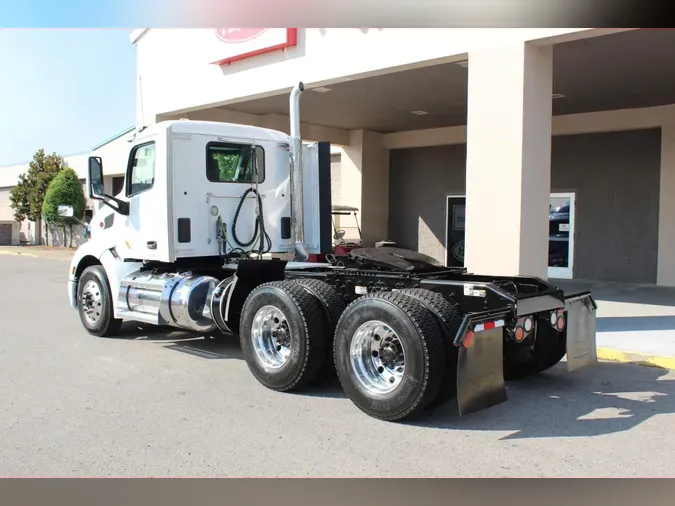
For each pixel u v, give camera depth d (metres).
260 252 7.83
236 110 15.91
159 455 4.41
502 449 4.52
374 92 13.55
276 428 4.96
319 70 11.23
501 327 5.14
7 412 5.34
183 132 7.35
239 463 4.27
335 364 5.50
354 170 19.30
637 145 14.57
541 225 8.95
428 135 18.69
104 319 8.41
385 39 10.15
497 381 5.09
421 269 6.22
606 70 11.09
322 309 5.88
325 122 17.62
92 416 5.24
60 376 6.52
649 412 5.40
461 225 18.47
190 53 13.68
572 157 15.53
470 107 8.99
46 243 36.66
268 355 6.14
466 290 5.48
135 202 7.81
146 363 7.09
